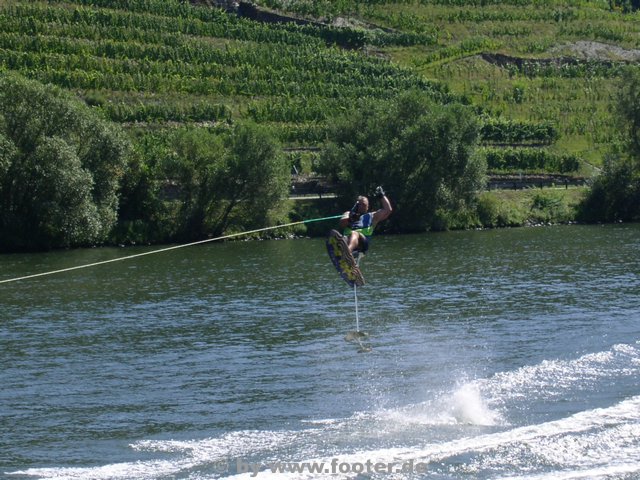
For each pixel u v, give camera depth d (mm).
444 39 168375
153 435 27328
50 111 81062
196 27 144000
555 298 50688
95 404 31203
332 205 98000
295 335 42438
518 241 83562
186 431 27625
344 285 57750
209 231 89938
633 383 30672
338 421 27797
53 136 79625
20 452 26047
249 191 90312
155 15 145000
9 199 79500
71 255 76625
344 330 43312
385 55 159375
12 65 120500
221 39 144875
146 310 49812
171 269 66500
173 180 89312
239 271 64938
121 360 38000
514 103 149875
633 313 45312
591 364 33688
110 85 123812
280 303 51344
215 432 27344
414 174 97688
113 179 84250
